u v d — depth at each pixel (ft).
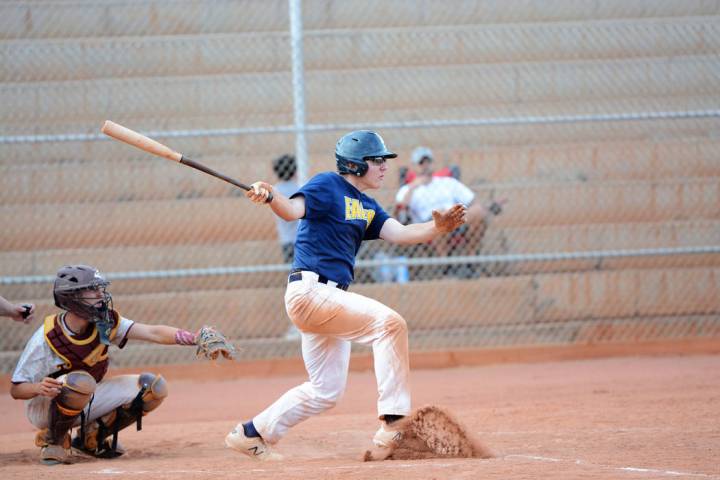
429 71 164.14
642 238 150.00
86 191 150.51
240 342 136.05
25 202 149.38
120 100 158.10
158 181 151.64
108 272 143.13
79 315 66.85
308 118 160.45
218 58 164.55
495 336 140.67
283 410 65.51
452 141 161.38
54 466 66.69
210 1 164.86
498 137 162.09
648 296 145.48
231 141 157.99
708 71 164.66
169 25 166.09
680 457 60.59
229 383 128.16
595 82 164.55
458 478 52.08
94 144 155.74
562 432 75.41
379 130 160.45
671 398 93.15
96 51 161.89
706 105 163.73
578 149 156.56
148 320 136.77
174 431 87.71
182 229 148.46
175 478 56.65
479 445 62.28
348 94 162.81
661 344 140.26
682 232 150.61
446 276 142.51
